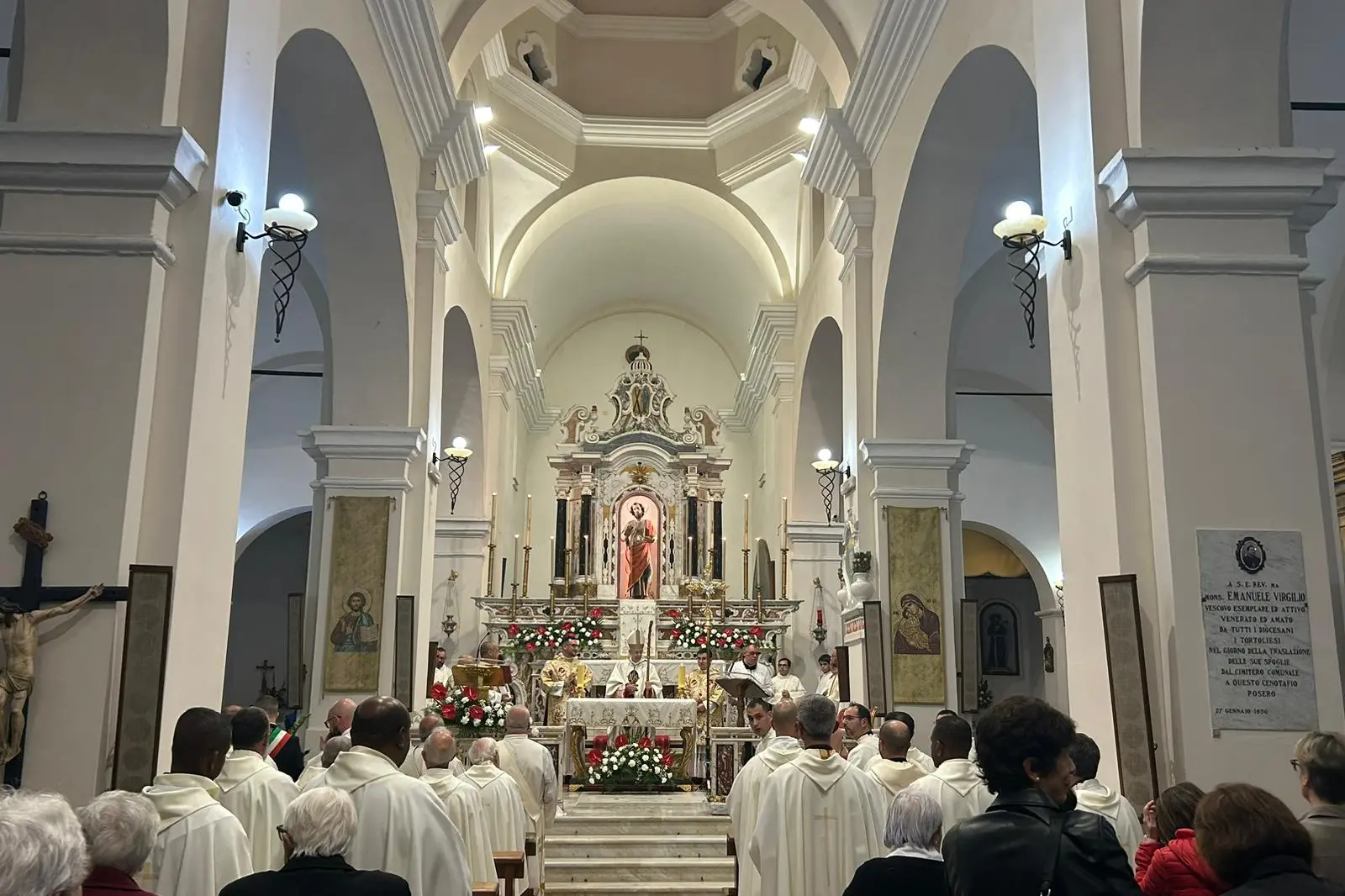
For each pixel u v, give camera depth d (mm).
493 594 19719
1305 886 2455
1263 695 5031
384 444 9828
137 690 4680
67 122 5207
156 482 5129
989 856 2496
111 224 5188
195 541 5254
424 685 10367
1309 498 5238
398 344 10062
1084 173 5820
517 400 20203
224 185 5555
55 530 4906
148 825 2973
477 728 10000
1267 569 5152
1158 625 5215
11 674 4652
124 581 4910
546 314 22234
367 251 9836
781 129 16453
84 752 4727
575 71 17516
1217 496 5219
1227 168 5402
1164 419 5289
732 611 17328
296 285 14305
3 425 5000
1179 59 5504
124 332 5102
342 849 3215
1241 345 5359
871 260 11242
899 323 10648
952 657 10227
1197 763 4957
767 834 5230
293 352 16844
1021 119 9906
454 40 11055
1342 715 5027
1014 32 7406
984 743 2711
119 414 5027
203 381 5328
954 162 9617
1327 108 8094
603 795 11555
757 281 19469
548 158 17016
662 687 15289
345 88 8484
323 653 9625
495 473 17203
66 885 1821
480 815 5906
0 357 5055
